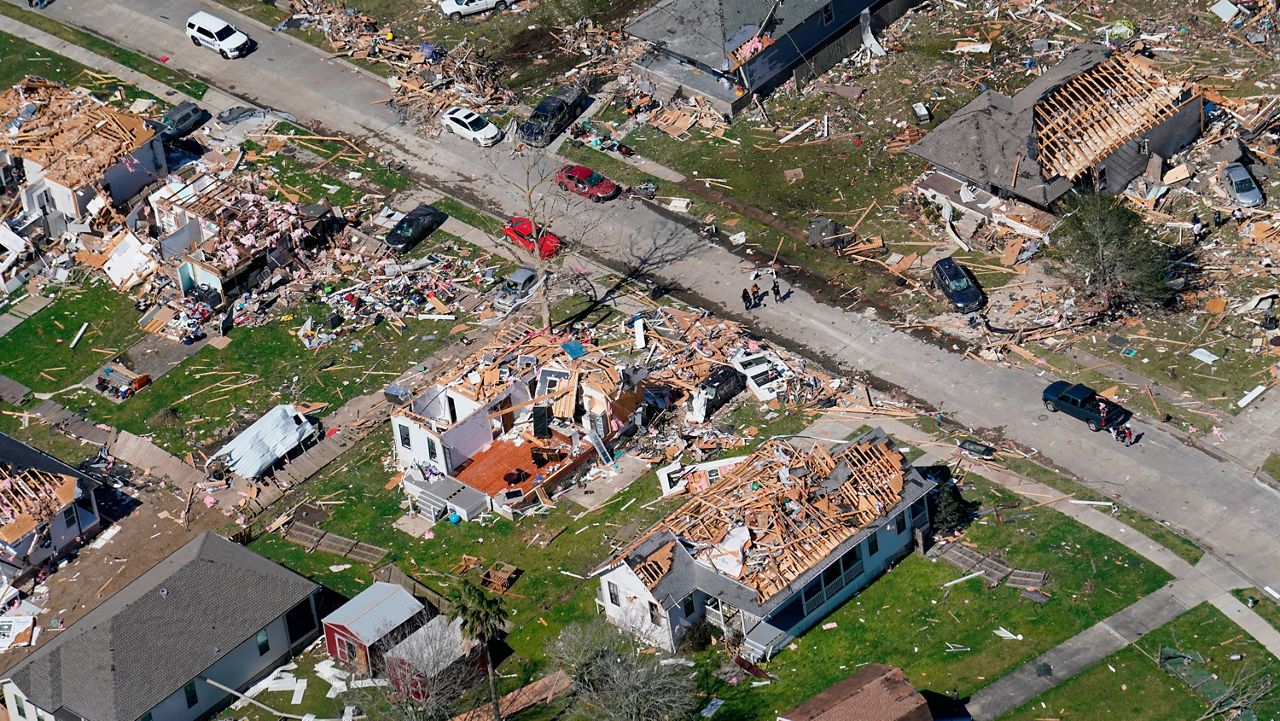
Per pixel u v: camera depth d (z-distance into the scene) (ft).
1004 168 315.58
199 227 331.36
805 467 256.52
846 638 243.60
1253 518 255.50
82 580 272.10
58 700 238.07
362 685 244.83
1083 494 262.88
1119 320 293.84
